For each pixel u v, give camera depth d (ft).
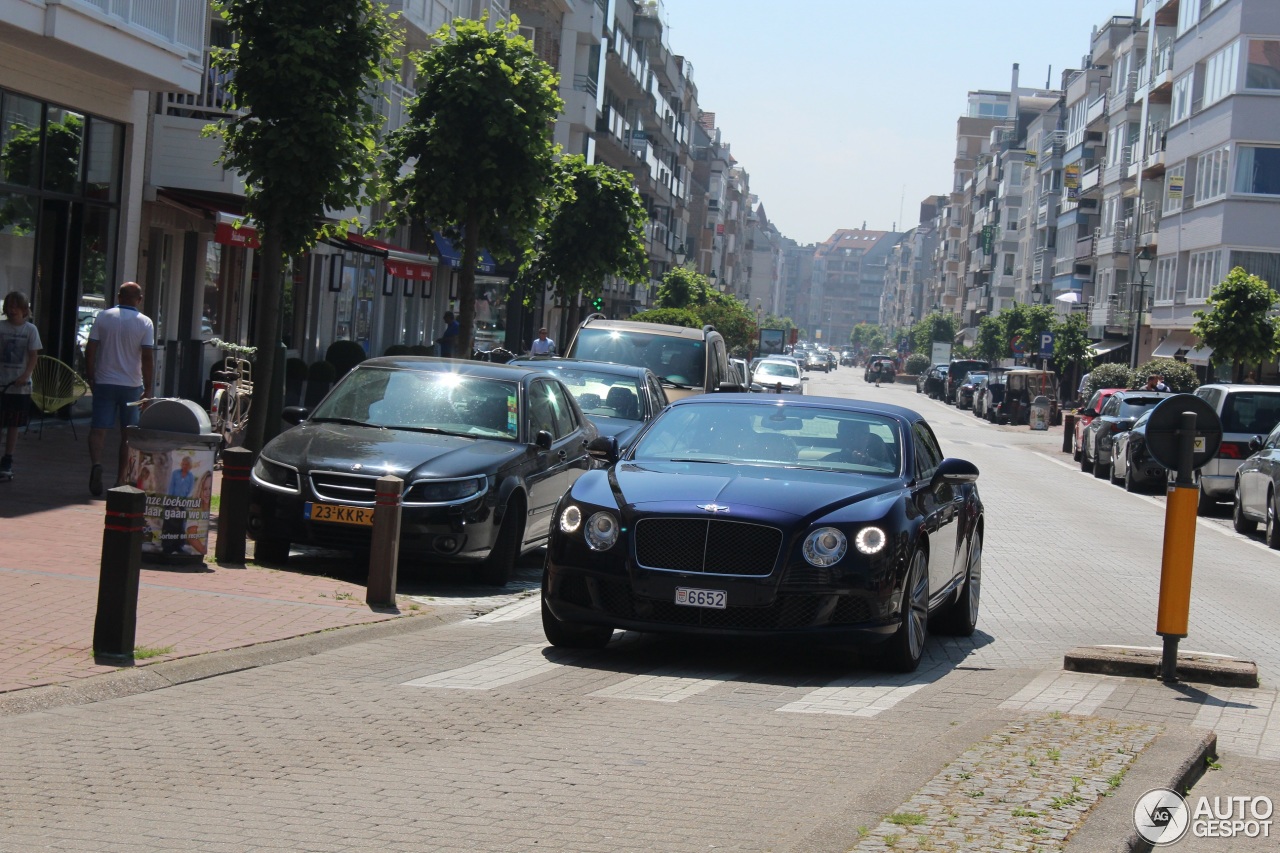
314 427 42.45
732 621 29.27
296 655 28.63
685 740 22.80
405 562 44.50
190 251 90.53
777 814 18.66
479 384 44.39
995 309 402.72
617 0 213.87
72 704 23.11
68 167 69.67
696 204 424.87
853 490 30.91
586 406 56.70
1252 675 29.32
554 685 27.30
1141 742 22.09
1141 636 37.99
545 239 127.44
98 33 63.62
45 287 69.26
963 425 188.34
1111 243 243.19
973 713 25.85
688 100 344.49
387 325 142.10
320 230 51.39
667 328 73.67
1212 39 178.09
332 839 16.88
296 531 39.04
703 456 33.60
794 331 376.27
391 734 22.35
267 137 48.29
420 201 73.41
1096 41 291.99
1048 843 16.43
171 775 19.36
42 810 17.48
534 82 72.74
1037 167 357.00
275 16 48.52
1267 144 166.81
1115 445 103.76
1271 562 60.08
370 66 50.06
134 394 47.21
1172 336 198.08
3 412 48.67
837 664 31.63
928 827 16.94
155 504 36.24
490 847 16.81
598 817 18.22
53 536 38.55
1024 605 43.32
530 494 42.19
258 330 49.73
